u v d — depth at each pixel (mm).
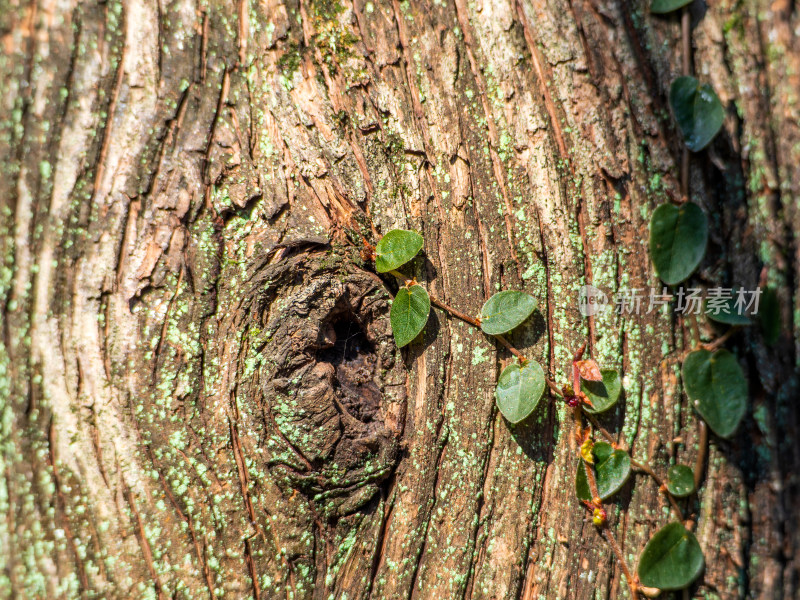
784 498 919
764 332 923
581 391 926
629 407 925
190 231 926
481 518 927
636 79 929
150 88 929
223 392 921
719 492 920
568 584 923
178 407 918
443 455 931
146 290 922
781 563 917
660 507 922
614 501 924
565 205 930
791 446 922
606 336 928
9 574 906
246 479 919
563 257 930
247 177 931
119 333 919
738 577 917
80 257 920
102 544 911
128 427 916
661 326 926
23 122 923
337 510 924
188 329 922
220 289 926
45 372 915
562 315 930
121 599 909
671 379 924
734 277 923
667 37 928
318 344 928
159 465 916
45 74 925
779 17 926
